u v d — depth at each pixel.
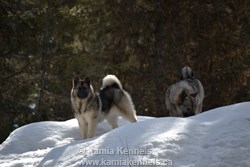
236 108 7.30
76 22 17.39
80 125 9.20
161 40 16.66
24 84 16.06
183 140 6.36
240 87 17.30
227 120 6.80
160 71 16.56
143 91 17.11
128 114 10.21
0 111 14.90
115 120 10.14
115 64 17.88
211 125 6.77
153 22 16.89
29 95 16.75
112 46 17.94
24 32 15.03
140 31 17.03
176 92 10.03
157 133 6.61
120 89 10.26
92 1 17.42
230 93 17.23
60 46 17.44
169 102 10.32
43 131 9.33
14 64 16.36
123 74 17.50
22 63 16.48
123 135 6.80
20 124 15.21
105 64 17.92
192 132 6.60
